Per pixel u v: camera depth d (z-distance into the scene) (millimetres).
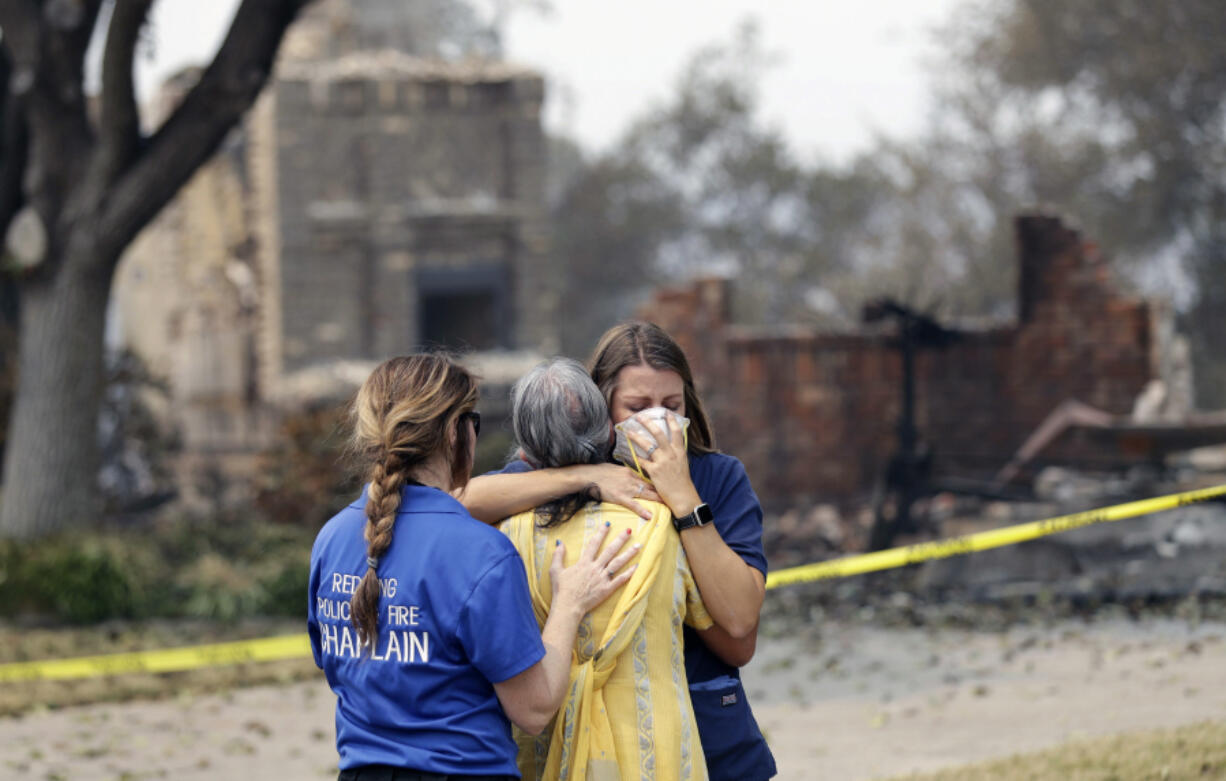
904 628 21938
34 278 27266
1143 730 13641
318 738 16453
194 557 27656
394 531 6246
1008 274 78250
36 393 27297
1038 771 12016
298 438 30828
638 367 7031
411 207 53031
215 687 19609
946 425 37781
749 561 6914
